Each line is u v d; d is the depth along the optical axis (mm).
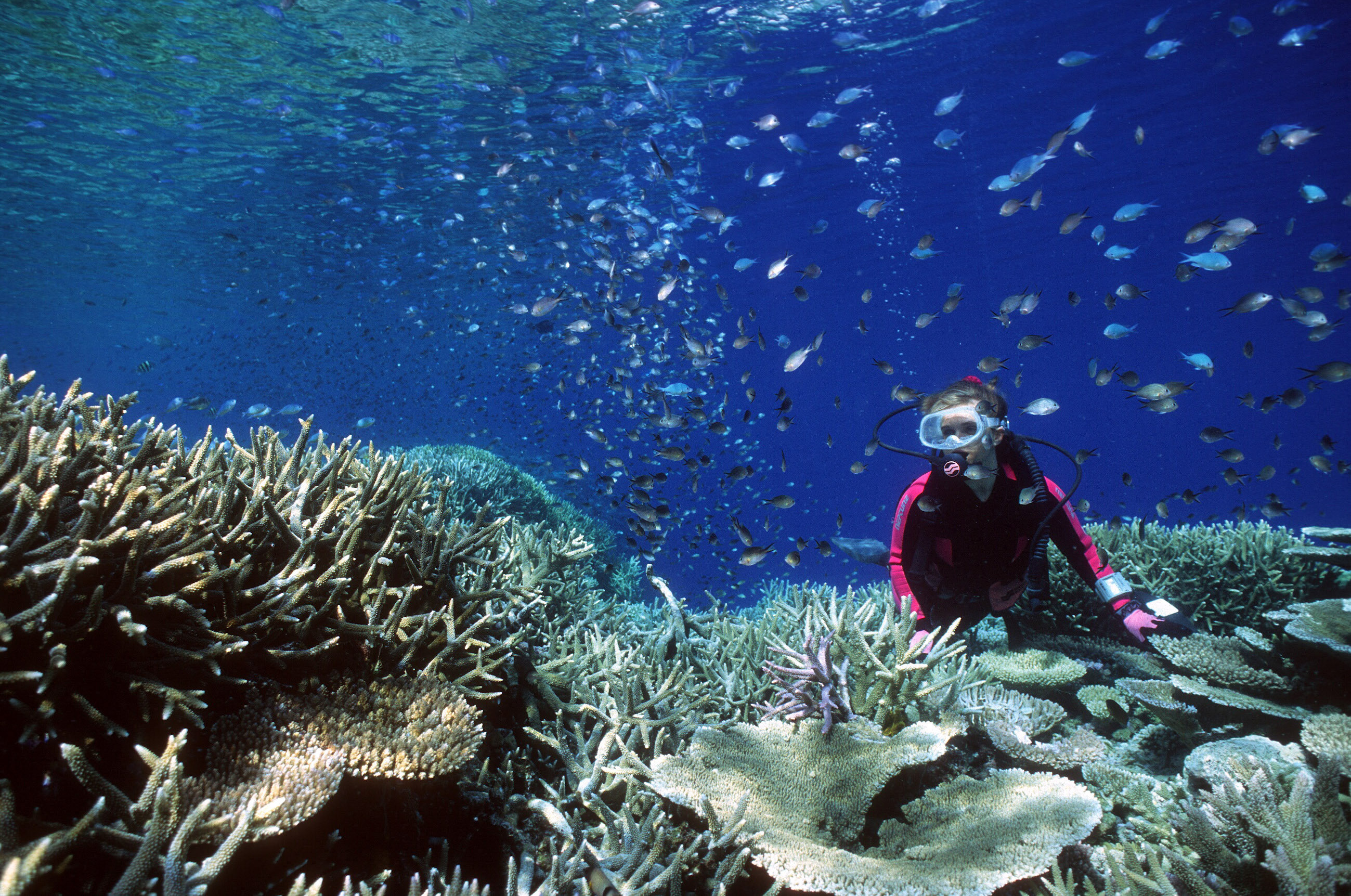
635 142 18344
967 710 3000
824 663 2809
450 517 3840
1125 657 3963
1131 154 19406
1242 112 16750
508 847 2094
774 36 13945
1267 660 3428
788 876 1833
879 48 14320
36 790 1452
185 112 16453
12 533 1564
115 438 2123
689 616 4098
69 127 17219
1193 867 2086
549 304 8367
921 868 1981
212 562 1853
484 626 2521
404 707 2002
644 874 1892
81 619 1570
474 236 25344
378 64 14305
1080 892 2166
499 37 13844
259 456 2629
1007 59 14664
